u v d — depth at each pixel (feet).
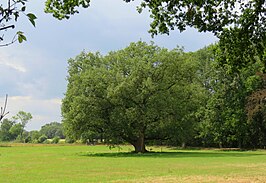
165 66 137.39
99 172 66.49
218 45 39.86
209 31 35.42
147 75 136.26
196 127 156.87
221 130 173.27
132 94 130.62
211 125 175.01
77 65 155.33
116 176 59.52
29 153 142.10
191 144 203.92
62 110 146.41
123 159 101.45
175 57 139.54
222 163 83.41
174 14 34.96
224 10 35.01
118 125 133.90
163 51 141.38
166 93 136.05
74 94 138.72
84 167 77.15
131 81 130.41
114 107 134.41
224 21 35.06
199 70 195.62
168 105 134.10
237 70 39.42
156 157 109.09
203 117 183.01
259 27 35.70
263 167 72.64
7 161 98.32
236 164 80.28
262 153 131.34
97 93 131.85
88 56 152.66
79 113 129.90
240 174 60.03
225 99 171.73
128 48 144.87
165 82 137.80
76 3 31.22
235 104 169.27
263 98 149.07
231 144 192.24
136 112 129.08
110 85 131.54
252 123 166.20
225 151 151.94
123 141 142.82
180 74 141.69
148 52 144.15
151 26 36.32
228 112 170.50
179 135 143.64
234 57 38.34
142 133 140.15
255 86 164.35
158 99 131.23
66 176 60.64
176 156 113.50
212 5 34.12
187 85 144.87
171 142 206.90
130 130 137.49
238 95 168.25
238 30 36.11
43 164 86.94
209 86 192.95
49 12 31.83
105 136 135.95
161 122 136.15
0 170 72.23
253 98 151.64
